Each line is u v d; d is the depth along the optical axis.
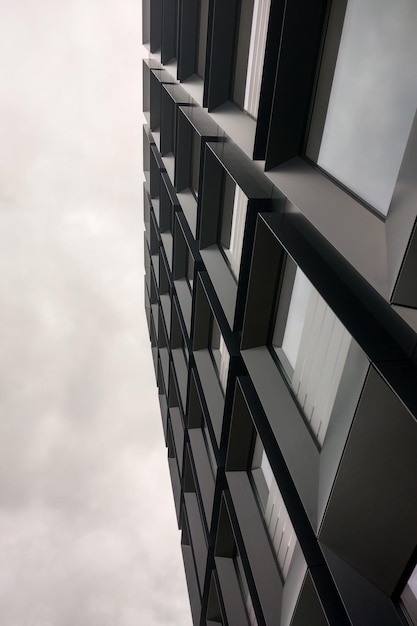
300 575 4.07
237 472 6.81
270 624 4.88
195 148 9.46
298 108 4.00
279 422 4.68
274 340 5.59
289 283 5.11
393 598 3.45
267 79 4.10
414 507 3.05
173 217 10.18
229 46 5.96
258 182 5.07
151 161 14.16
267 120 4.27
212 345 8.90
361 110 3.19
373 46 3.03
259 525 6.17
